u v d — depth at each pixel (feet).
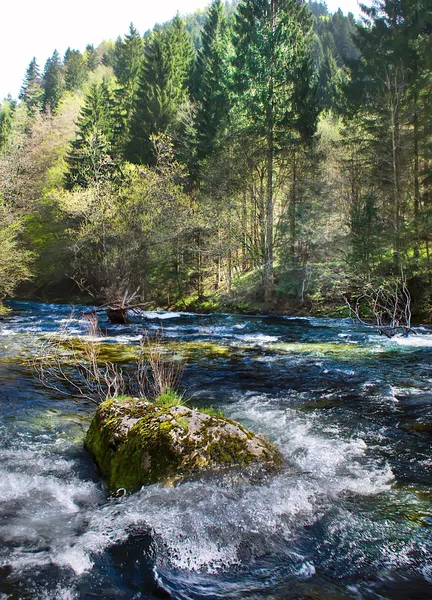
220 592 9.89
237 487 14.16
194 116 137.18
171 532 12.03
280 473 15.37
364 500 13.76
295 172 102.73
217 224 102.78
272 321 75.00
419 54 86.43
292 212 95.91
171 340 50.70
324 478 15.23
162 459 14.79
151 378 30.35
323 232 94.48
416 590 9.93
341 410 23.36
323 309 86.12
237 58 103.71
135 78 193.16
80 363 35.55
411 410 23.29
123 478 14.99
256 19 103.09
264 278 97.25
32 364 34.81
